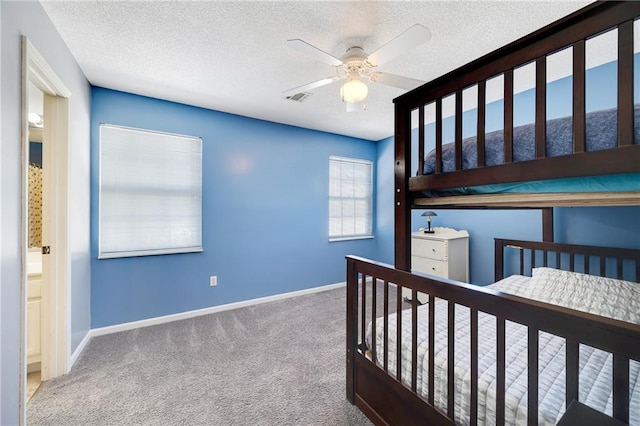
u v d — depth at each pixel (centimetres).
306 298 368
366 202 460
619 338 70
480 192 115
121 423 150
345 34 183
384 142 449
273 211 362
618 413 71
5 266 119
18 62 131
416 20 171
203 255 312
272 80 247
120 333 260
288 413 158
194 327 275
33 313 192
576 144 80
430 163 128
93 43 192
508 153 96
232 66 223
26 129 135
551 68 225
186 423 151
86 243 239
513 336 147
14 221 126
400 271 138
